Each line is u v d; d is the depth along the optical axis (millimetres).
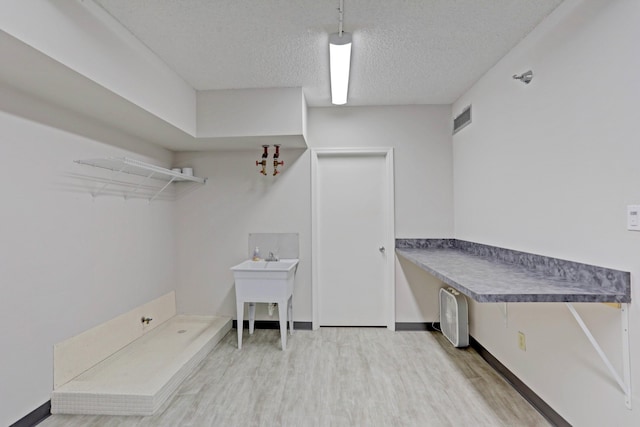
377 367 2693
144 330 3092
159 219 3387
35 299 1983
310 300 3615
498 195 2562
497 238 2590
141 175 3082
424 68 2668
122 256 2805
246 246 3662
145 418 2021
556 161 1896
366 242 3705
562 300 1491
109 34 1931
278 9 1884
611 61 1518
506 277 1887
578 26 1719
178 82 2732
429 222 3564
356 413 2070
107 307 2609
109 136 2650
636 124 1399
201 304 3674
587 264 1671
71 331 2248
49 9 1541
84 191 2385
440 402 2186
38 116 2023
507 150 2426
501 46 2311
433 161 3570
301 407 2135
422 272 3568
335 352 2992
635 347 1421
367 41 2238
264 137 3088
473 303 3082
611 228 1527
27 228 1942
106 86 1904
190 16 1943
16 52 1497
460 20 2002
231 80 2844
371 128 3602
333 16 1956
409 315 3574
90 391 2088
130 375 2312
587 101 1662
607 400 1556
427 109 3574
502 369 2537
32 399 1953
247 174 3660
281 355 2926
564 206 1835
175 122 2680
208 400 2217
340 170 3721
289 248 3631
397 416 2037
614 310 1518
